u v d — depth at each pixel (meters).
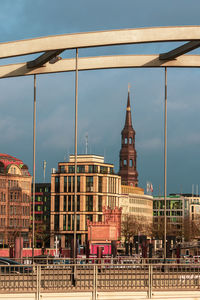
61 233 188.62
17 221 164.62
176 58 43.34
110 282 32.91
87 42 39.19
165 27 39.22
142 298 30.50
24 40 39.62
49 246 188.12
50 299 29.31
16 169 167.25
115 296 30.12
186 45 41.22
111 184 194.25
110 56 43.97
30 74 43.88
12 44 39.66
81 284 31.61
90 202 189.25
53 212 192.00
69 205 190.38
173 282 32.50
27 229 167.62
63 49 39.47
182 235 189.75
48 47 39.44
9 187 164.12
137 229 186.50
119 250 165.75
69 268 35.38
